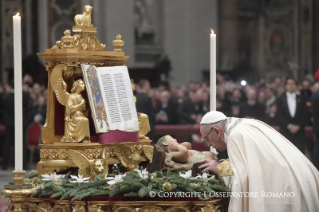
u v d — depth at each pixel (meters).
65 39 15.27
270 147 14.19
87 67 15.38
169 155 14.95
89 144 14.75
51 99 15.44
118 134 15.61
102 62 16.16
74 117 14.91
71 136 14.82
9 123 42.84
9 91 44.34
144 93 39.91
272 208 13.80
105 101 15.63
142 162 16.44
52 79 15.19
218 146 14.97
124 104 15.93
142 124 16.67
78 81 15.05
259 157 14.04
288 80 39.34
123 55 16.50
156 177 13.45
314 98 34.91
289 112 38.94
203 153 15.35
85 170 14.62
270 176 13.94
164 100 48.31
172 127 42.53
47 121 15.38
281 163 14.00
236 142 14.14
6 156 42.94
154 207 13.08
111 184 13.32
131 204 13.05
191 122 47.44
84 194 13.03
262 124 15.02
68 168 15.41
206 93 48.22
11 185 12.62
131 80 16.39
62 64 15.22
